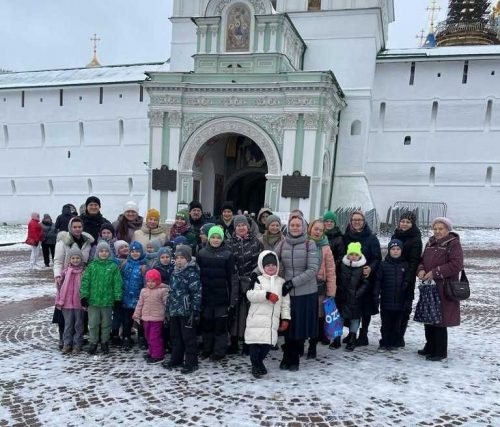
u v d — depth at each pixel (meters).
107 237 7.05
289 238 5.85
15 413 4.73
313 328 5.78
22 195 37.88
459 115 28.48
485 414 4.79
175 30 30.09
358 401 5.04
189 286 5.86
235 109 22.41
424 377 5.77
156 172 23.42
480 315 9.37
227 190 28.38
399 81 29.30
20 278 13.16
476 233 26.39
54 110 36.22
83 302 6.43
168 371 5.88
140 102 33.72
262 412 4.75
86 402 4.98
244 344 6.60
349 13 27.42
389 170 29.80
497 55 27.06
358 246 6.53
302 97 21.28
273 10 22.41
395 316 6.86
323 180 25.09
